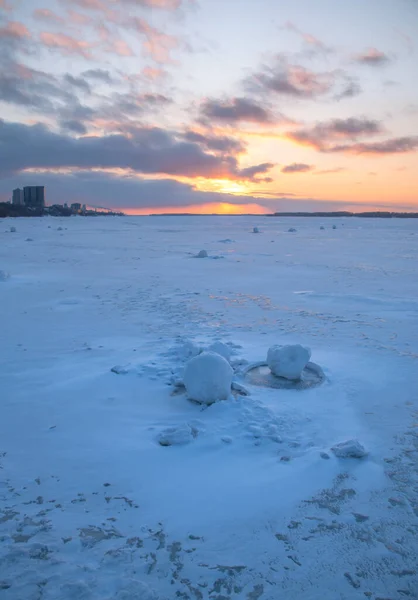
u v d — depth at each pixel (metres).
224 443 4.67
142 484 3.95
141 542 3.20
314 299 13.11
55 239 42.88
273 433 4.86
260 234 53.09
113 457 4.39
